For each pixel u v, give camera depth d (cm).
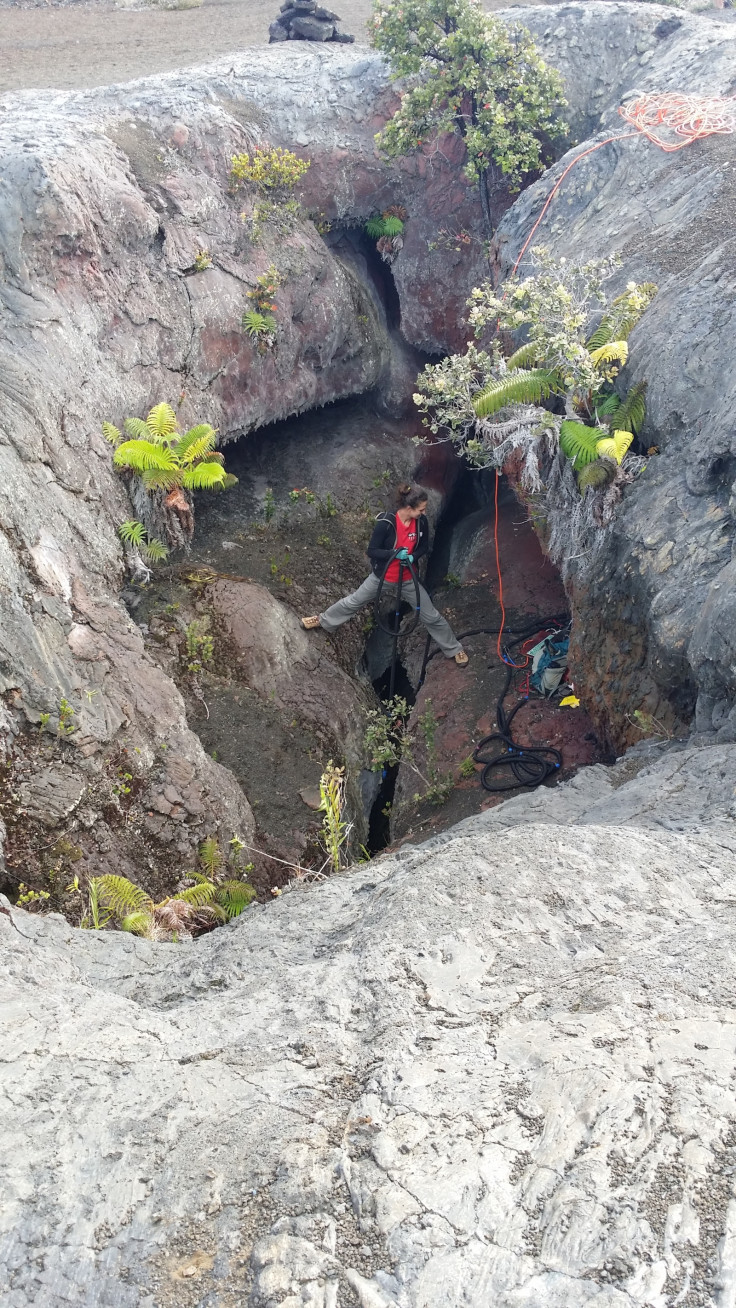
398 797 806
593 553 678
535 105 988
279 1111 260
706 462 588
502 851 367
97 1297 220
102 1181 244
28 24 1666
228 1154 248
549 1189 226
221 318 915
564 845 371
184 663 771
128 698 687
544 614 936
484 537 1086
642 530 619
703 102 874
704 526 582
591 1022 273
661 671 582
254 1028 302
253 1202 235
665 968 296
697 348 621
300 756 768
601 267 746
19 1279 224
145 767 674
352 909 391
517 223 953
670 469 622
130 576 795
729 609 508
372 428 1148
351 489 1071
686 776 475
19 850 598
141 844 657
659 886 348
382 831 803
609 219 840
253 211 975
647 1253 211
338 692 838
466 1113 248
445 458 1180
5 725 610
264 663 803
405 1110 252
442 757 799
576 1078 252
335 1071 273
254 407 977
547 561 1000
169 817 671
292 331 988
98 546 746
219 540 950
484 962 310
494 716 812
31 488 685
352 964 325
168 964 386
